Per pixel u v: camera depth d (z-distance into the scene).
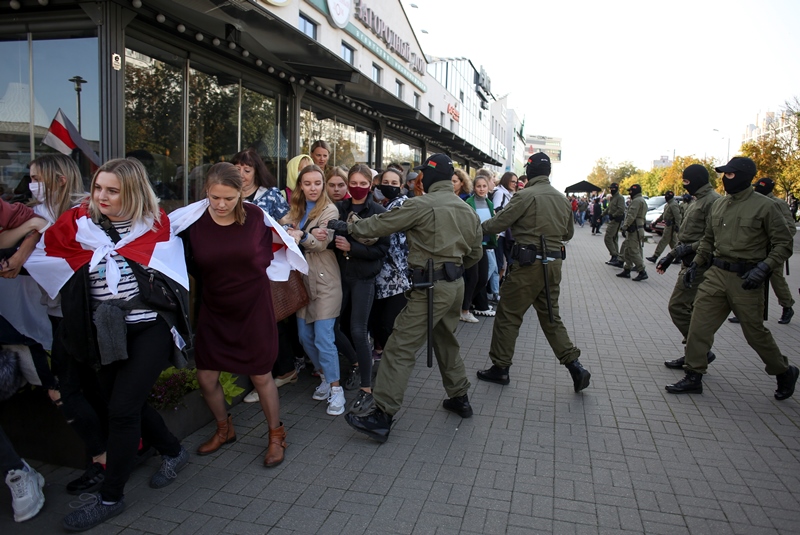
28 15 4.87
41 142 4.96
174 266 2.99
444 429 4.01
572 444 3.78
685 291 5.52
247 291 3.33
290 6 12.05
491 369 5.02
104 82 4.70
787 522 2.89
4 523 2.88
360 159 11.38
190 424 3.90
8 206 2.91
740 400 4.61
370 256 4.25
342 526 2.84
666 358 5.80
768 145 35.03
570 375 4.98
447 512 2.97
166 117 5.68
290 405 4.46
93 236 2.79
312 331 4.40
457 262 3.90
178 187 5.94
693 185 5.70
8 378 3.11
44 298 3.18
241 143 7.02
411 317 3.82
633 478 3.33
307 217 4.32
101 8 4.62
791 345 6.48
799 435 3.95
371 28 16.91
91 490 3.18
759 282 4.34
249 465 3.49
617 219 13.97
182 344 3.03
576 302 9.05
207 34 5.79
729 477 3.35
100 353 2.76
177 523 2.87
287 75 7.54
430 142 16.73
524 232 4.68
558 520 2.90
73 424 3.06
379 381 3.79
